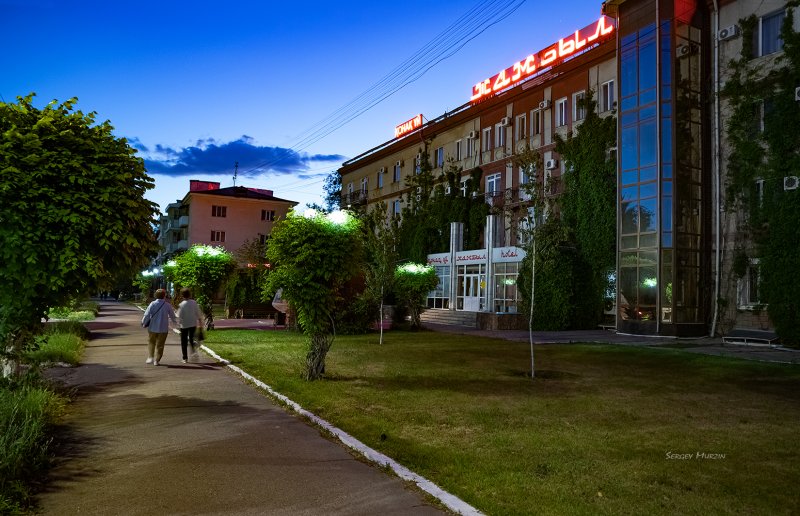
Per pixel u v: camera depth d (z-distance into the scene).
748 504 4.31
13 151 6.48
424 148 42.25
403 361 12.86
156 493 4.35
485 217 34.62
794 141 18.70
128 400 7.82
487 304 30.02
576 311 24.95
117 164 7.09
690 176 21.80
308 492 4.44
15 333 7.03
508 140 34.28
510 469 5.07
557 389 9.38
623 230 23.06
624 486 4.66
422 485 4.57
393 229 20.08
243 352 13.93
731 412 7.63
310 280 10.03
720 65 21.59
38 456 4.93
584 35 28.88
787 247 18.44
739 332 18.84
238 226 63.00
